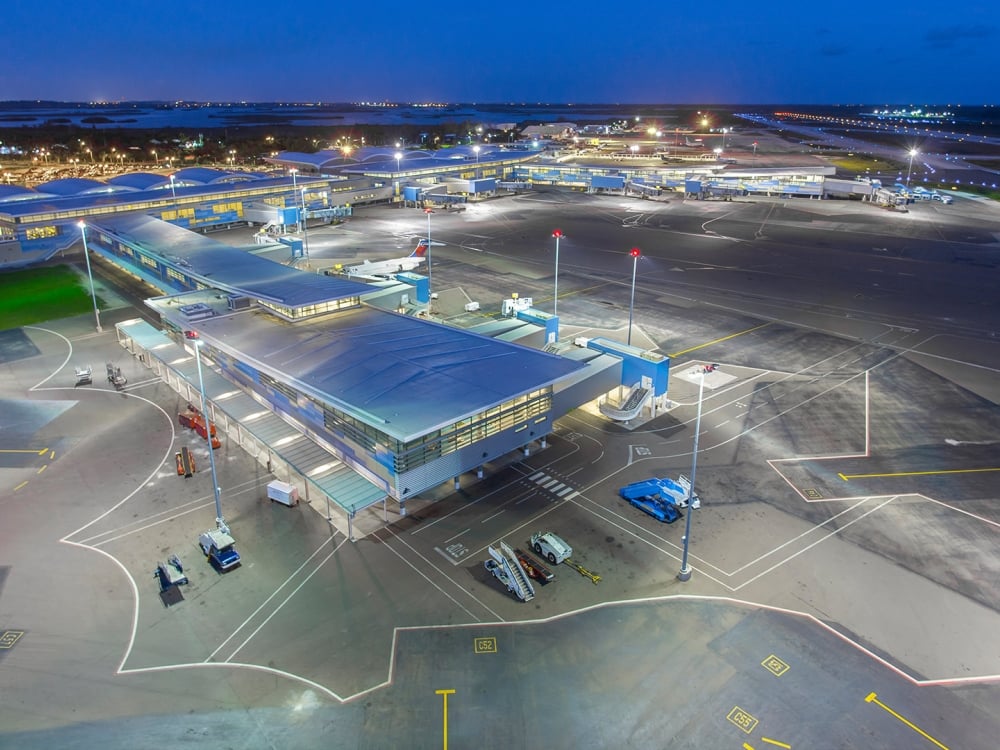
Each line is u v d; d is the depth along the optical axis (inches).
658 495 1903.3
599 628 1475.1
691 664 1376.7
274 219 5693.9
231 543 1679.4
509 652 1407.5
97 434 2316.7
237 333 2539.4
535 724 1239.5
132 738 1210.0
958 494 1998.0
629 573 1651.1
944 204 7145.7
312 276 3129.9
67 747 1191.6
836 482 2060.8
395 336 2449.6
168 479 2053.4
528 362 2197.3
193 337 2106.3
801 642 1437.0
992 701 1295.5
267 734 1219.2
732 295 4013.3
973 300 3902.6
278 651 1409.9
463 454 1947.6
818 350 3152.1
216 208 5910.4
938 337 3321.9
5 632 1460.4
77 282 4220.0
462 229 5989.2
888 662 1385.3
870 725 1244.5
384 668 1365.7
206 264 3437.5
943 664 1382.9
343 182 7007.9
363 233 5797.2
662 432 2367.1
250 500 1947.6
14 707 1275.8
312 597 1568.7
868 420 2464.3
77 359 2967.5
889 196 6929.1
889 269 4581.7
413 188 7273.6
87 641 1437.0
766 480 2069.4
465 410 1845.5
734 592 1585.9
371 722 1244.5
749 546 1753.2
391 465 1787.6
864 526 1841.8
